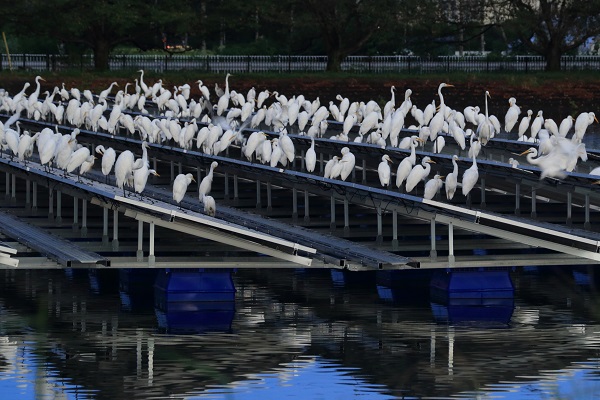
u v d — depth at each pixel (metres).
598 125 56.06
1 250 21.61
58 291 24.94
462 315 22.75
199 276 23.16
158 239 27.52
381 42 69.88
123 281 25.52
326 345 20.36
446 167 30.44
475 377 18.42
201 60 67.81
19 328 21.47
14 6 59.88
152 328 21.55
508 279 23.72
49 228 28.14
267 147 29.98
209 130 32.81
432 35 68.19
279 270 27.67
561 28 67.31
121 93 46.94
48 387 17.84
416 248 25.44
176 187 24.06
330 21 64.75
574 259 23.58
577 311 23.06
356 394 17.58
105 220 25.66
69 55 66.56
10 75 59.81
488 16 67.19
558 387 17.86
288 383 18.11
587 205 26.83
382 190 24.53
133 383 18.06
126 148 37.88
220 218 26.44
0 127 33.19
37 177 28.31
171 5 63.25
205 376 18.47
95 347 20.16
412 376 18.47
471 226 23.16
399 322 22.11
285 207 31.75
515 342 20.55
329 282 26.16
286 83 61.25
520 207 30.38
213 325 21.86
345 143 34.22
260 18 65.00
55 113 42.94
